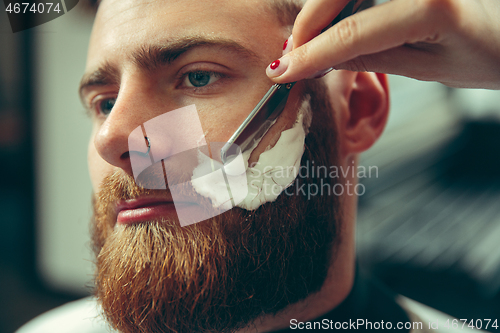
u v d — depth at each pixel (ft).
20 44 6.05
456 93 9.22
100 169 2.18
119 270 1.85
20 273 6.72
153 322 1.81
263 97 1.76
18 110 6.34
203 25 1.78
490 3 1.43
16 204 6.65
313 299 2.17
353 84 2.37
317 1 1.48
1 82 6.19
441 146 8.70
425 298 4.92
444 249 5.76
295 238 1.97
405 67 1.54
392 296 2.71
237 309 1.88
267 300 1.92
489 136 8.73
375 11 1.36
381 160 7.48
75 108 6.16
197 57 1.79
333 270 2.25
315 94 2.05
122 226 1.90
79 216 6.45
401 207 6.89
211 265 1.81
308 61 1.51
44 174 6.47
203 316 1.82
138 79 1.82
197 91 1.87
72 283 6.60
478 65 1.46
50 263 6.64
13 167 6.54
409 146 8.20
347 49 1.42
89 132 6.19
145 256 1.81
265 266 1.90
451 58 1.45
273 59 1.86
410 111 8.38
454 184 8.07
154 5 1.81
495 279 5.22
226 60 1.82
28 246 6.68
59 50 5.96
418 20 1.31
